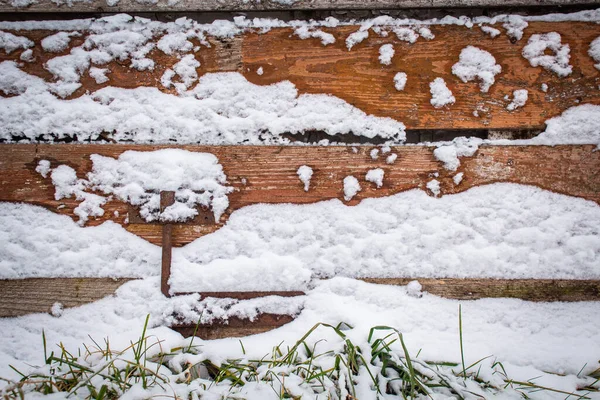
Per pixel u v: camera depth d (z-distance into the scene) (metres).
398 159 0.85
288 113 0.85
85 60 0.85
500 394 0.76
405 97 0.85
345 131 0.85
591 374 0.80
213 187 0.85
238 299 0.83
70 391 0.74
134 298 0.83
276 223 0.85
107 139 0.86
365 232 0.85
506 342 0.82
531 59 0.85
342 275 0.84
